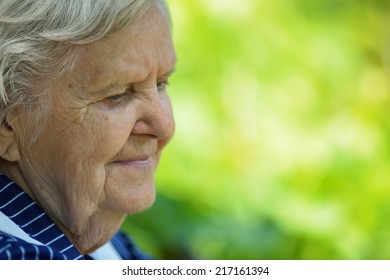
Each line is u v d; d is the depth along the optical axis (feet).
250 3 27.27
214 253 24.13
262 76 27.14
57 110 11.97
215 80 26.45
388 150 27.86
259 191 25.85
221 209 25.09
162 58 12.41
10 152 12.30
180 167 24.97
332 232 25.59
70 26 11.50
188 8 26.40
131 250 15.88
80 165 12.21
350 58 28.81
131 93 12.36
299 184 26.35
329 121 27.89
